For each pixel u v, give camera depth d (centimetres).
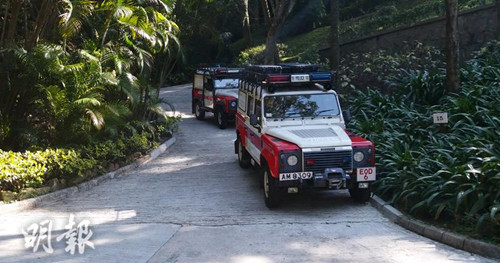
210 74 2150
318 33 3334
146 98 1681
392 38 2303
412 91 1498
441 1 2344
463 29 2045
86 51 1341
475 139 943
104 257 710
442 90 1462
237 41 3834
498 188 773
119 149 1410
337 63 2156
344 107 1630
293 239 777
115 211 970
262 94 1070
